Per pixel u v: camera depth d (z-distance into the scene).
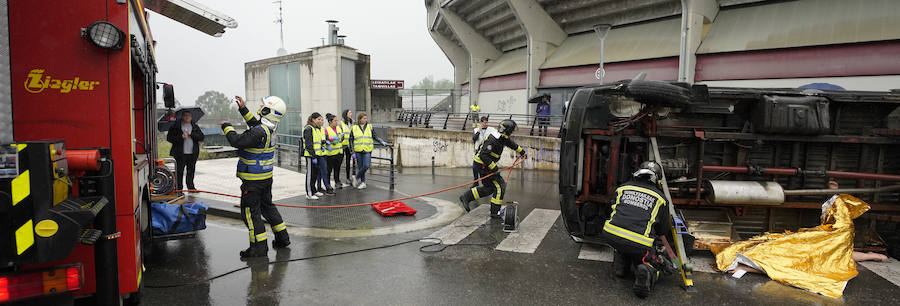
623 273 4.61
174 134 8.52
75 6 3.08
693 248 5.26
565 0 24.48
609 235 4.25
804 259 4.73
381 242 5.90
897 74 14.59
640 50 21.36
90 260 3.28
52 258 2.50
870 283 4.54
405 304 4.00
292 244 5.79
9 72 2.65
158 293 4.17
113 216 3.07
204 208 5.52
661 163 5.29
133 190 3.42
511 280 4.59
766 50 17.33
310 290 4.29
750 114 5.52
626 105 5.41
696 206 5.58
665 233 4.75
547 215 7.48
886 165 5.54
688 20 18.67
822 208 5.27
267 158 5.25
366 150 9.80
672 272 4.41
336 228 6.59
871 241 5.52
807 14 17.05
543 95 8.76
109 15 3.16
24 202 2.41
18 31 2.97
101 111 3.21
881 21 14.99
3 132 2.63
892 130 5.23
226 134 4.94
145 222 4.80
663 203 4.23
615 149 5.31
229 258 5.21
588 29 25.36
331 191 9.15
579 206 5.59
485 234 6.30
